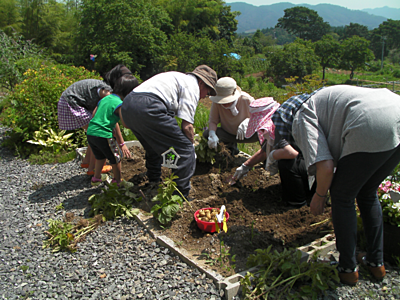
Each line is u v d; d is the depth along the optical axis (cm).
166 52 2406
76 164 505
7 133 614
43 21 2894
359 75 5662
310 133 227
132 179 415
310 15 14125
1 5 2925
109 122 369
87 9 2373
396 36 11294
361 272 259
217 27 4641
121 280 253
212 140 439
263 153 366
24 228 338
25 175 475
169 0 3734
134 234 314
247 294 227
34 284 254
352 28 13462
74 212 363
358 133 207
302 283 246
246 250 280
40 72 680
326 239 291
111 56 2273
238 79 2389
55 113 587
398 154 224
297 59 3150
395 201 258
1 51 966
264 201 367
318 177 225
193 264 262
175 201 316
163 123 313
